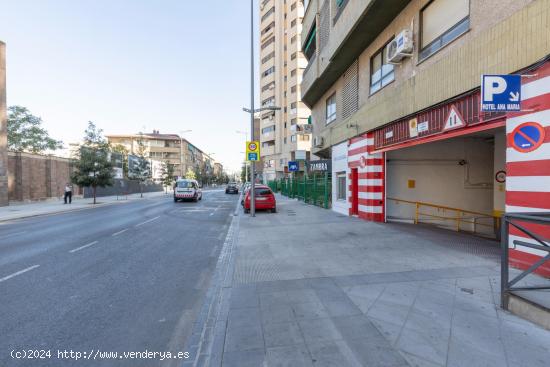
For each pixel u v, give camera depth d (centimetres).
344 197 1600
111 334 373
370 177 1239
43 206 2270
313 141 2289
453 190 1280
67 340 360
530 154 520
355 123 1354
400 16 987
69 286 543
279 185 4641
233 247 797
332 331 347
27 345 349
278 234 984
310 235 956
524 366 278
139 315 425
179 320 411
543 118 498
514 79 517
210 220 1484
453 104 741
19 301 476
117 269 649
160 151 8112
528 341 320
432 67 808
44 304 464
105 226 1277
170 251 820
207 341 350
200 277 595
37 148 4131
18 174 2478
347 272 567
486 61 621
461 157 1286
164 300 479
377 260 648
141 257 753
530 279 498
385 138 1119
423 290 468
